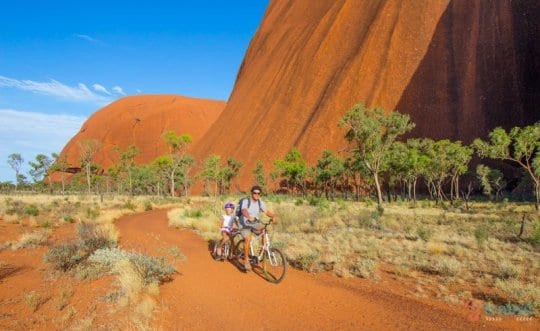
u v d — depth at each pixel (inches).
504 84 3521.2
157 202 1916.8
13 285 309.0
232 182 4662.9
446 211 1515.7
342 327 221.0
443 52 3971.5
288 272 354.6
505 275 393.4
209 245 497.7
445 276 374.0
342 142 4037.9
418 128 3661.4
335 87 4453.7
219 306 254.8
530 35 3607.3
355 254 496.4
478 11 4028.1
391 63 4242.1
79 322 229.3
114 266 338.0
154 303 255.1
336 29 5078.7
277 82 5408.5
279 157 4483.3
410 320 233.1
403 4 4547.2
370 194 3361.2
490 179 2433.6
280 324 225.1
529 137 1476.4
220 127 6058.1
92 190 4798.2
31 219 728.3
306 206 1556.3
